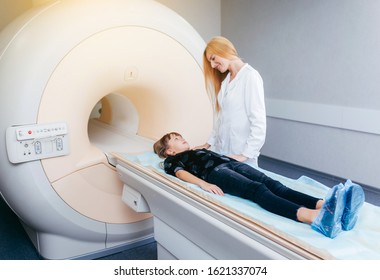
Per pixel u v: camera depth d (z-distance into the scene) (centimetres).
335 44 330
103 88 206
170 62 224
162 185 163
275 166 399
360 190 113
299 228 120
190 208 145
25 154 185
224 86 205
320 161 365
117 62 204
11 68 186
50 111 189
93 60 195
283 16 375
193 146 246
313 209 128
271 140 418
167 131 238
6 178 193
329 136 352
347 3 315
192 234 157
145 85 223
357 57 314
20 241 253
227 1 443
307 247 106
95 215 217
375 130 310
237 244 127
